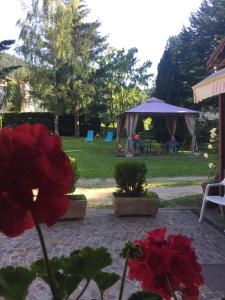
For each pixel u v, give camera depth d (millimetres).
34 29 35844
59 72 37375
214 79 7086
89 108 40500
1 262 5641
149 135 29891
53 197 1015
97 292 4336
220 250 6141
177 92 32312
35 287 4668
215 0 31500
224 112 8922
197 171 16250
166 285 1426
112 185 12812
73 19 38125
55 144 1088
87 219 8164
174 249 1455
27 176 988
